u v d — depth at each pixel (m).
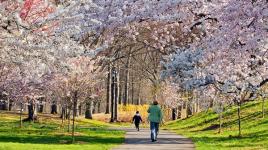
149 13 16.36
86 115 58.34
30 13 12.70
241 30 13.80
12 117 48.09
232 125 36.91
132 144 23.30
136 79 86.00
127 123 60.53
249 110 40.16
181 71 14.40
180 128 45.69
